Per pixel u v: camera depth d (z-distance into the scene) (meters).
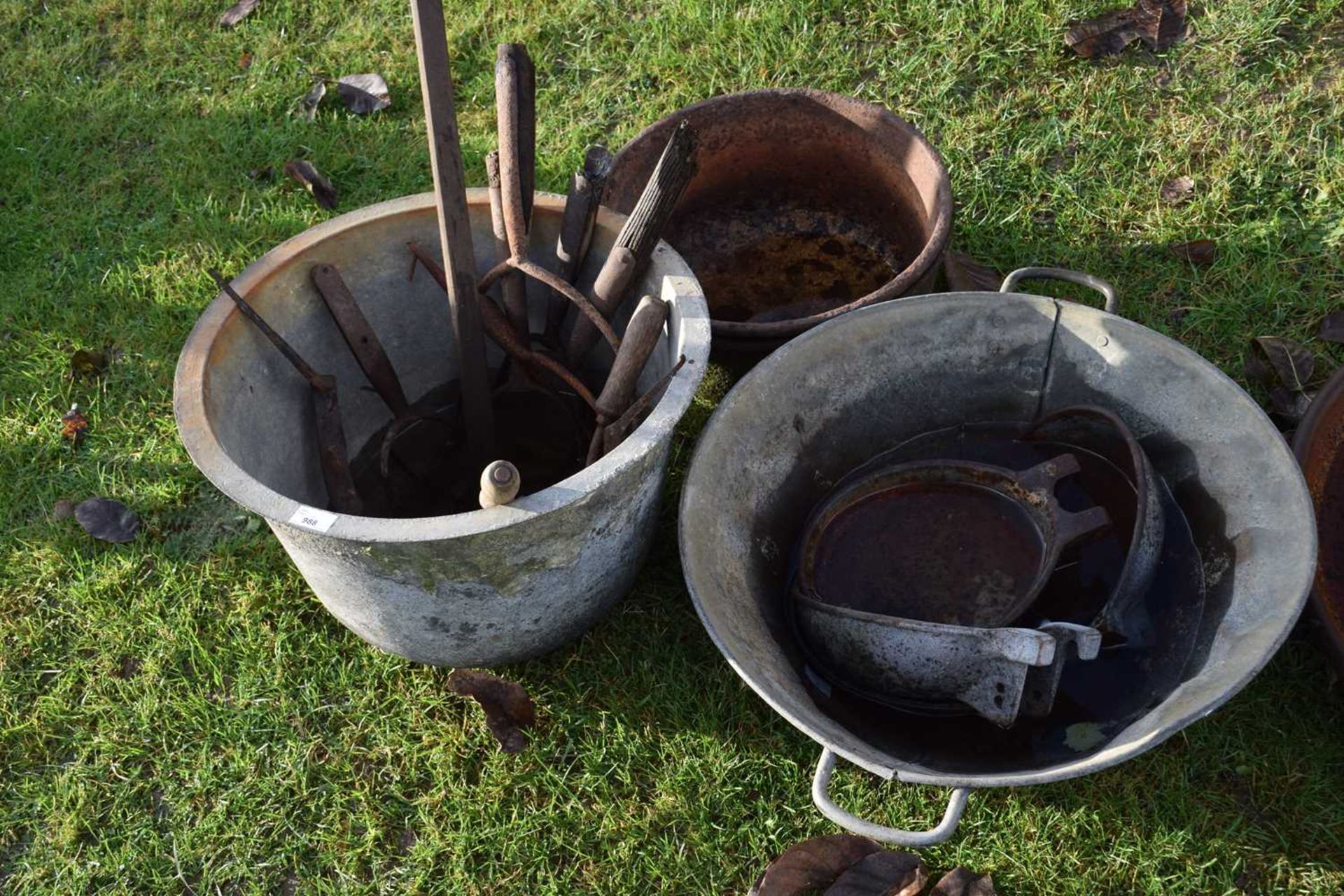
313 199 2.95
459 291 1.81
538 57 3.18
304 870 1.94
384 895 1.91
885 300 2.02
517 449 2.24
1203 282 2.51
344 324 1.98
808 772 1.97
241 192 2.99
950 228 2.15
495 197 1.92
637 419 1.89
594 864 1.92
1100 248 2.61
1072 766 1.47
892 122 2.31
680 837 1.93
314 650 2.20
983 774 1.51
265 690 2.15
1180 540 1.86
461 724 2.08
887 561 1.97
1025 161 2.77
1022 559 1.91
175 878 1.94
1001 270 2.63
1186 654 1.74
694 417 2.44
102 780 2.06
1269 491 1.72
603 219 1.98
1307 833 1.84
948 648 1.65
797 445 1.99
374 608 1.83
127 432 2.54
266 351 1.93
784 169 2.57
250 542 2.35
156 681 2.17
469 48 3.23
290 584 2.28
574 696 2.09
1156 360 1.88
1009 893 1.83
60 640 2.24
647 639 2.15
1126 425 1.91
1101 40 2.91
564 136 3.01
